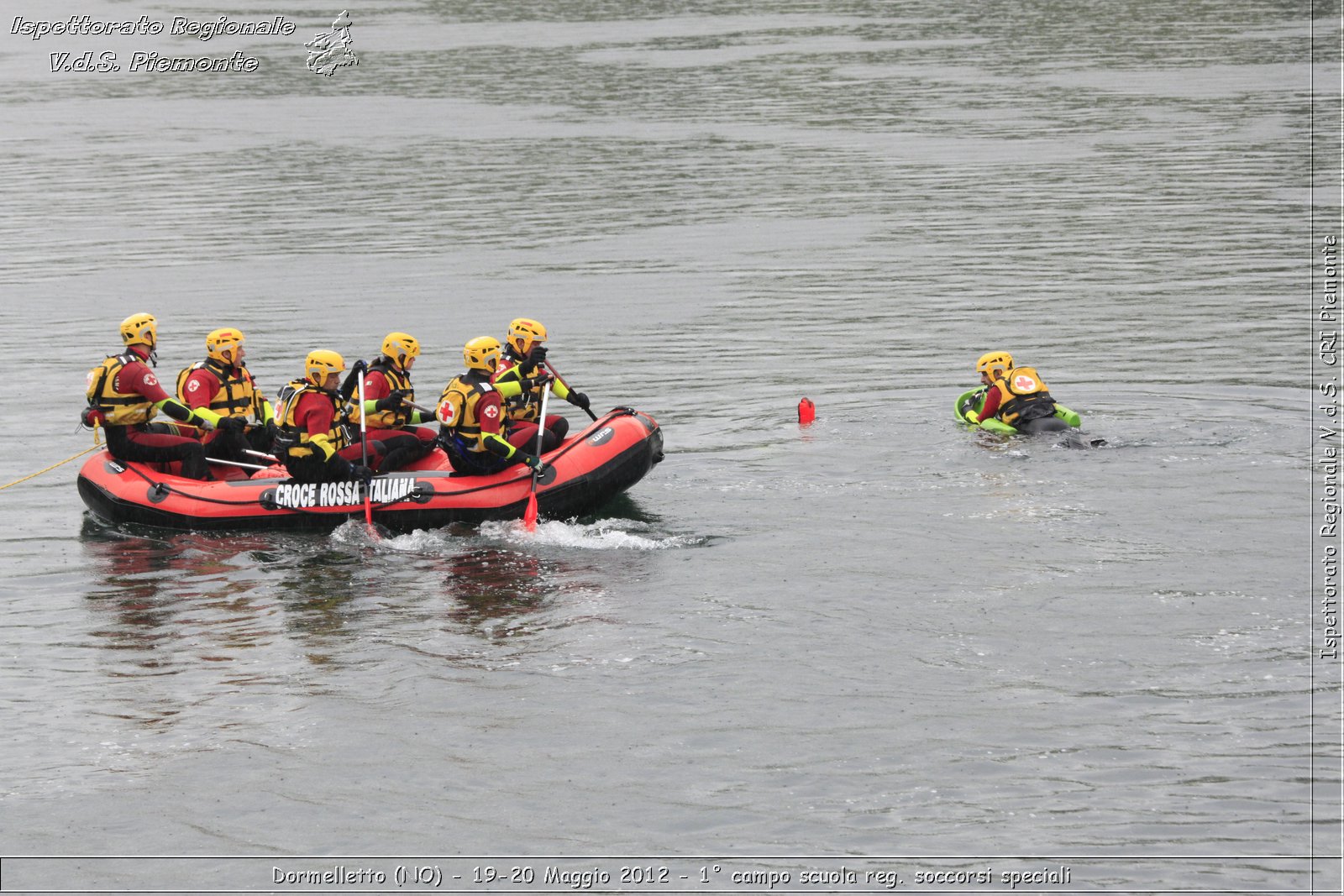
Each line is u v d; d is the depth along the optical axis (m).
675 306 65.75
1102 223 81.56
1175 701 26.89
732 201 92.25
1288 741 25.42
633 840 23.41
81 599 33.75
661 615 31.73
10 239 84.06
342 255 78.56
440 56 178.38
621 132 121.25
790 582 33.34
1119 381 50.62
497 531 37.69
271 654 30.31
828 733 26.25
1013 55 164.62
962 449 43.16
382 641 30.81
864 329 60.41
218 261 77.44
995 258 74.00
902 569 33.81
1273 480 39.16
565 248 79.56
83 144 119.50
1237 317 59.88
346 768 25.69
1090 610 31.08
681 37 192.12
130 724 27.42
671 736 26.38
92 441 47.19
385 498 38.00
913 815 23.73
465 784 25.08
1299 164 96.94
